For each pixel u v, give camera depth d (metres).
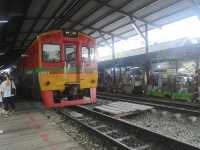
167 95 14.88
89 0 12.95
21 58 17.09
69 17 15.41
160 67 15.59
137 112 9.51
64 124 8.25
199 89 12.52
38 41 10.88
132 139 6.42
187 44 13.46
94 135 6.75
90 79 11.88
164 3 12.87
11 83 11.54
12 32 17.62
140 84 17.64
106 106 10.91
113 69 20.92
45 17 15.42
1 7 12.22
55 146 5.61
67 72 11.24
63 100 11.29
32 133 6.87
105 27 18.08
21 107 12.69
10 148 5.61
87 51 11.88
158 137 5.89
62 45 11.21
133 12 14.59
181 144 5.19
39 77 10.80
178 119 8.69
